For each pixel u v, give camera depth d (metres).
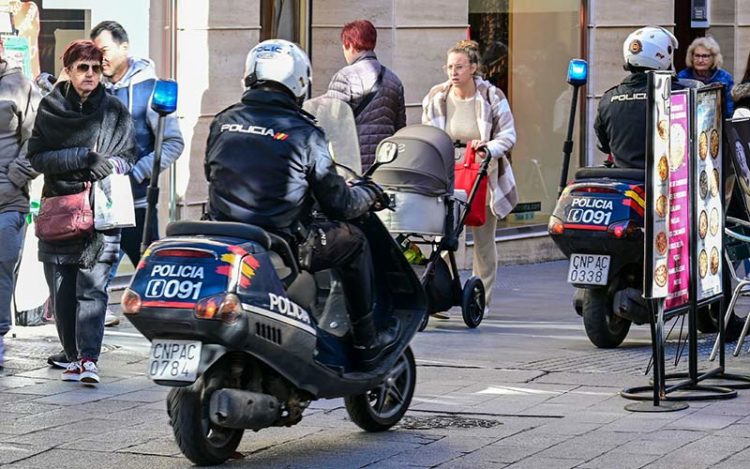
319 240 9.92
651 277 11.27
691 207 11.93
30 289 15.28
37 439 10.57
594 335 14.61
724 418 11.11
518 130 22.33
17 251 13.06
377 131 15.81
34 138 12.52
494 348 14.66
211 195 10.05
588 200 14.41
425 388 12.48
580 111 23.28
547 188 22.81
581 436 10.54
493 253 17.02
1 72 12.98
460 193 15.74
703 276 12.26
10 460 9.95
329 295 10.58
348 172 10.73
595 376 13.06
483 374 13.16
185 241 9.54
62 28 16.50
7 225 12.95
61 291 12.78
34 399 11.95
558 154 22.97
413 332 10.77
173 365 9.30
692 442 10.29
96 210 12.38
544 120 22.70
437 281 15.53
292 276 9.89
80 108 12.52
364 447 10.29
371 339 10.34
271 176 9.84
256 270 9.48
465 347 14.70
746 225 14.21
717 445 10.19
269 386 9.79
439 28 20.55
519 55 22.30
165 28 17.64
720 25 26.31
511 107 22.22
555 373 13.22
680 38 26.45
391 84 15.92
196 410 9.45
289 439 10.57
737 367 13.47
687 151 11.85
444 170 15.05
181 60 17.78
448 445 10.32
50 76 15.53
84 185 12.45
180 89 17.77
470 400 11.96
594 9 23.17
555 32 22.81
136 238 14.60
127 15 17.19
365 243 10.23
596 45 23.22
